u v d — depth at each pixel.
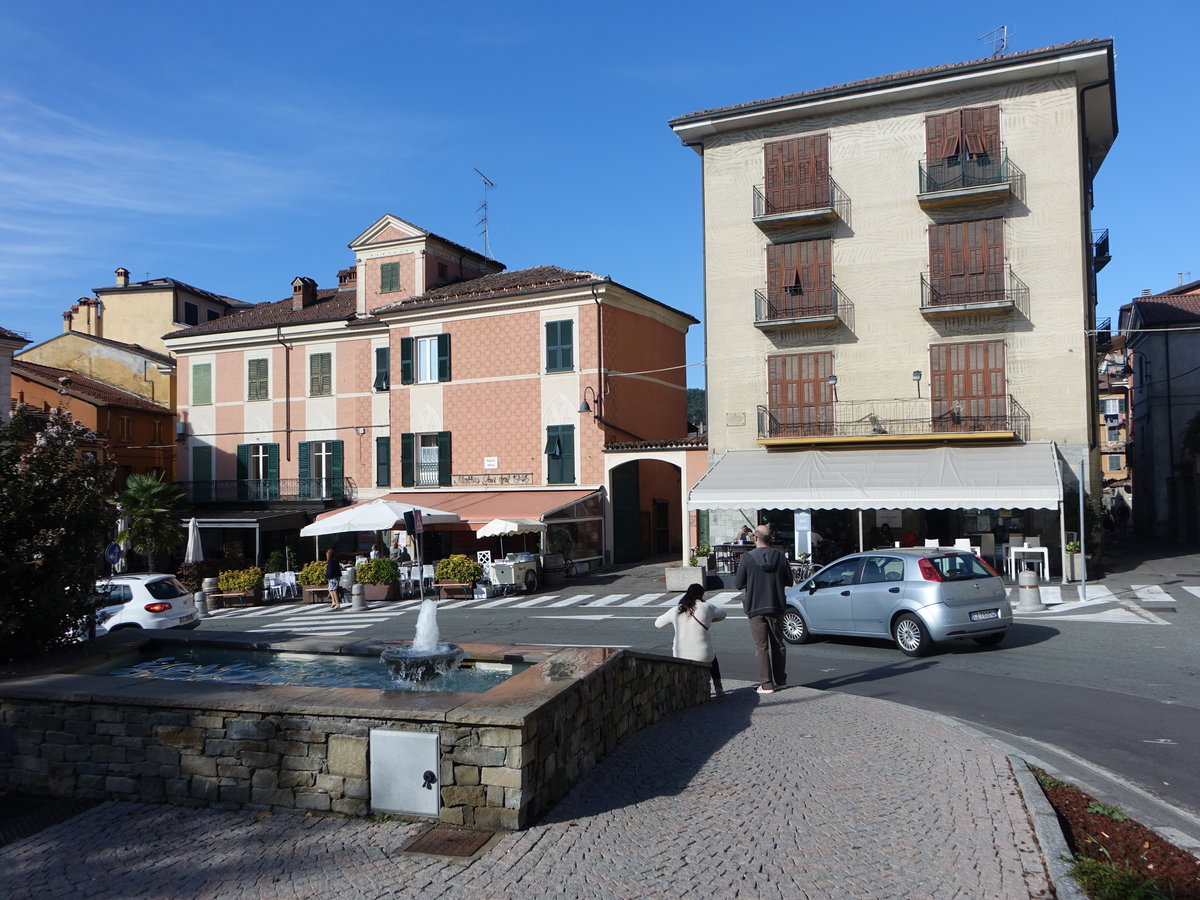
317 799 5.80
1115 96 26.64
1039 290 25.06
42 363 42.97
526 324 32.44
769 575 10.39
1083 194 25.20
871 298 26.86
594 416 31.27
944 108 26.17
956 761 6.95
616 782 6.33
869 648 14.12
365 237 37.03
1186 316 38.69
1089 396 24.97
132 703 6.25
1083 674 11.32
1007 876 4.74
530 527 27.14
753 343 28.31
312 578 27.58
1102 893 4.49
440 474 33.69
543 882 4.66
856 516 27.06
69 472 8.88
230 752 6.03
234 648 9.12
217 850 5.25
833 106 27.05
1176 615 16.19
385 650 8.52
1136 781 6.91
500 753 5.41
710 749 7.35
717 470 26.56
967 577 13.27
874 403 26.72
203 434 39.22
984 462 23.69
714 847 5.14
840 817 5.66
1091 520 24.44
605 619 19.47
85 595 9.17
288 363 37.78
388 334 35.81
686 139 29.16
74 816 6.00
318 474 37.16
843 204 27.25
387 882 4.70
